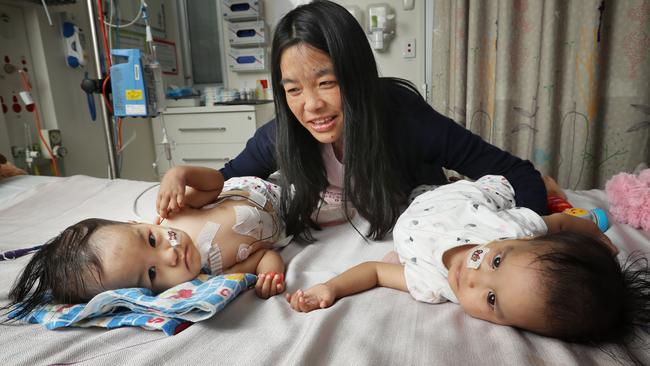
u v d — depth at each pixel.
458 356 0.59
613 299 0.65
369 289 0.88
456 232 0.88
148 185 1.58
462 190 1.05
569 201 1.30
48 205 1.39
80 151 2.38
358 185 1.10
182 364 0.59
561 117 2.12
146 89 1.69
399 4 2.65
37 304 0.77
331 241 1.16
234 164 1.36
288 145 1.12
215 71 3.16
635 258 0.90
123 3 2.60
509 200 1.07
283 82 0.97
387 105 1.09
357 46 0.93
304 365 0.56
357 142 1.03
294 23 0.92
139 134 2.86
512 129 2.21
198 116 2.68
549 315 0.65
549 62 2.02
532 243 0.73
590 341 0.65
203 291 0.77
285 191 1.17
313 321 0.69
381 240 1.15
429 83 2.69
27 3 2.04
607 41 1.97
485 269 0.73
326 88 0.95
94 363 0.59
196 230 0.96
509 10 2.05
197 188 1.03
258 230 1.06
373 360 0.58
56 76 2.21
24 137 2.05
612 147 2.02
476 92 2.27
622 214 1.14
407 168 1.25
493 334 0.67
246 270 1.01
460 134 1.14
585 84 1.97
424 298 0.80
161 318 0.70
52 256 0.79
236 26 2.91
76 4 2.31
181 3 3.09
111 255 0.77
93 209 1.37
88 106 2.41
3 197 1.46
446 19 2.30
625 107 1.96
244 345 0.64
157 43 2.92
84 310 0.70
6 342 0.66
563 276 0.65
